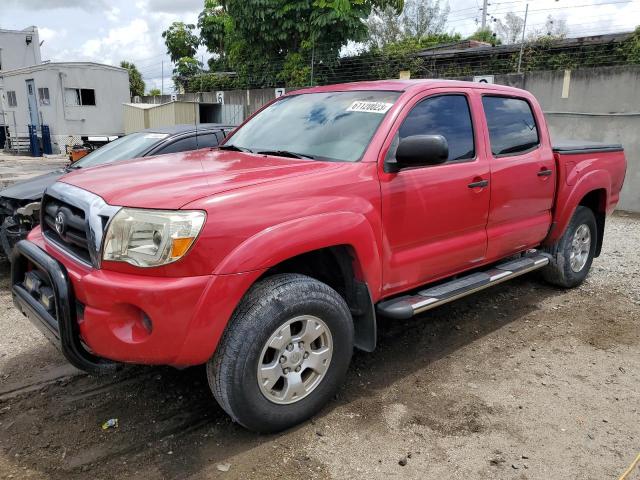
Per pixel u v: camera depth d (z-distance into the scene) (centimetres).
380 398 342
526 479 269
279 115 422
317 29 1475
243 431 304
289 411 297
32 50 3431
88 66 2356
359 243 311
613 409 333
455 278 418
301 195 292
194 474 269
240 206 269
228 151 402
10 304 500
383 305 351
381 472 272
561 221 497
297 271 331
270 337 279
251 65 1761
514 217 441
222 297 259
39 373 370
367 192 321
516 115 455
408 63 1488
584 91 1006
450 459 283
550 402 340
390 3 1600
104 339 259
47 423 310
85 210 275
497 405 336
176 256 251
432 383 362
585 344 428
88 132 2406
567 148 502
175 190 274
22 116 2603
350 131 356
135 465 275
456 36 2925
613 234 816
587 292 550
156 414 320
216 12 2403
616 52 1236
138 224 256
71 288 270
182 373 370
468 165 389
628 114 962
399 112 351
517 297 533
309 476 269
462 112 401
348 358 320
